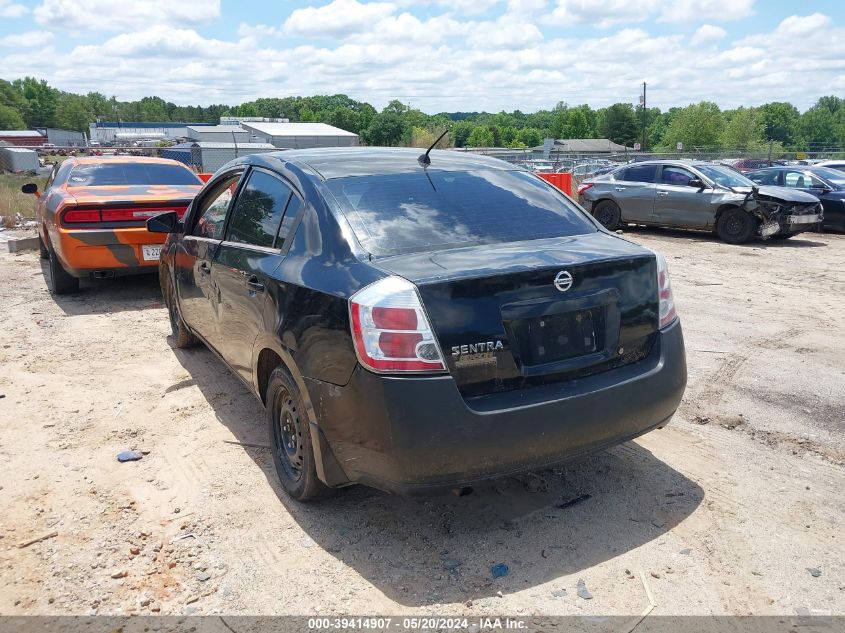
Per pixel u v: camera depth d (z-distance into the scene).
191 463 4.14
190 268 5.16
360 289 3.01
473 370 2.96
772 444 4.29
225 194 4.80
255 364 3.91
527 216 3.79
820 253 12.17
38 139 95.12
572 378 3.20
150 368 5.80
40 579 3.08
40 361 6.00
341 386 3.05
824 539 3.30
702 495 3.70
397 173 3.89
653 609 2.83
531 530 3.41
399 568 3.12
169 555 3.24
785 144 154.62
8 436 4.53
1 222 14.64
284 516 3.55
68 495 3.79
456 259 3.17
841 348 6.22
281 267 3.57
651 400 3.36
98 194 7.86
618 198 15.09
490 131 157.00
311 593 2.96
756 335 6.68
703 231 15.21
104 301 8.19
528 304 3.06
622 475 3.93
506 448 2.99
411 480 2.94
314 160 4.05
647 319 3.42
